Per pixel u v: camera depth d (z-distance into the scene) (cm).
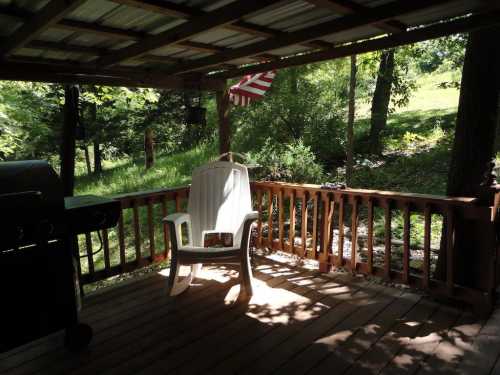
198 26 227
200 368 242
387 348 261
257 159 768
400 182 812
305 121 918
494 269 296
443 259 353
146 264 406
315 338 275
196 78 433
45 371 241
